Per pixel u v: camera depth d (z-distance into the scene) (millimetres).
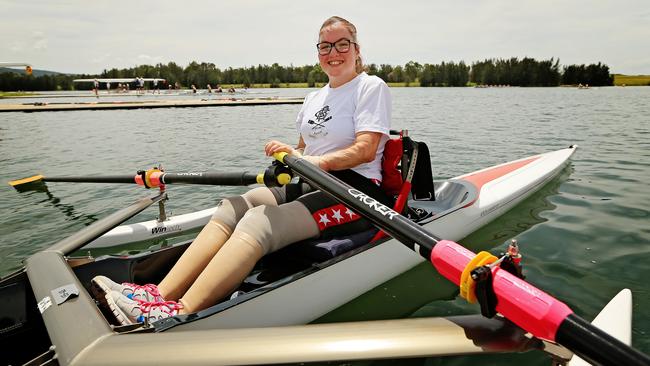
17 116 15062
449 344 1427
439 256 1431
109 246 3471
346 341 1417
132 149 7961
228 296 2088
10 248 3350
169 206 4383
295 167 2125
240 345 1389
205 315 1744
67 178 4438
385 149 2451
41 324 1890
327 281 2232
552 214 3791
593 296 2439
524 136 8711
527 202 4125
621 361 982
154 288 1870
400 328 1491
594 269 2762
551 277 2668
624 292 2248
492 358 1920
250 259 1896
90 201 4574
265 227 1957
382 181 2520
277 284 2023
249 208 2199
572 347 1087
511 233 3398
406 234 1589
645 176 5012
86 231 2549
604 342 1025
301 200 2197
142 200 3357
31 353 1859
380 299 2539
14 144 8617
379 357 1380
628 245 3105
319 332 1465
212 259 1888
